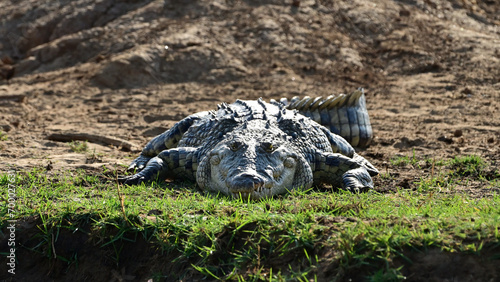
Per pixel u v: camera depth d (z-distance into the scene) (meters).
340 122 21.12
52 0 51.03
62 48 43.59
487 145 21.55
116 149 21.55
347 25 45.62
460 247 8.90
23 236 11.58
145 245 10.99
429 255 8.94
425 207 11.48
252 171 12.92
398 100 32.50
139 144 22.77
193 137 16.62
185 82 38.00
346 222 10.07
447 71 38.12
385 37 43.94
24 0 52.41
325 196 13.39
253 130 14.66
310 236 9.80
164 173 15.71
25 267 11.47
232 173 13.14
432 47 42.22
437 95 33.34
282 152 13.97
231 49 41.41
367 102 32.22
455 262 8.78
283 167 13.88
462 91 33.62
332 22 45.78
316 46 42.19
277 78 37.97
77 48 43.25
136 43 42.47
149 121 28.94
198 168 14.80
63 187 14.05
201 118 17.38
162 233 10.88
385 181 15.95
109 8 48.81
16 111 31.00
